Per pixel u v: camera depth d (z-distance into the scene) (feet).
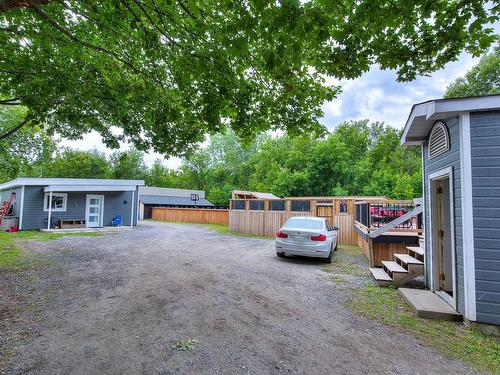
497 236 12.96
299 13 10.20
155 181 168.04
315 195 99.09
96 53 21.75
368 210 30.09
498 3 11.73
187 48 15.92
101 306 15.34
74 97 23.25
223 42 12.03
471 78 79.66
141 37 16.88
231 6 11.17
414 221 29.55
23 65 19.54
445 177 16.42
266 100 20.24
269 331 12.64
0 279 20.30
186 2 14.53
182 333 12.23
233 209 59.77
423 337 12.28
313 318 14.26
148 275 22.34
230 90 17.84
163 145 26.45
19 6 12.66
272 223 53.83
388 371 9.64
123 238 46.55
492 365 10.19
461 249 13.97
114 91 23.53
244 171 149.48
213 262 28.07
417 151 125.18
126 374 9.12
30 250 32.86
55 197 59.72
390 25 12.41
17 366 9.45
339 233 45.47
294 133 21.98
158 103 23.20
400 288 18.53
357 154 124.77
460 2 11.83
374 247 26.63
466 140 13.67
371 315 14.75
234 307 15.56
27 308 14.85
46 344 11.03
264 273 23.84
